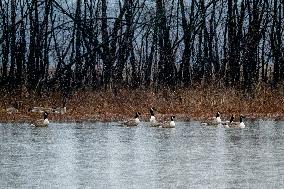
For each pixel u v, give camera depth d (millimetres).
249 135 41906
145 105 53188
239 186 26188
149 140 39438
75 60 56969
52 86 58125
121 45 59781
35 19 59438
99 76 59781
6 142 38281
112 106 52969
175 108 52781
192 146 36750
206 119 50594
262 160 32125
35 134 42188
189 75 60469
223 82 57781
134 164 31094
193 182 27016
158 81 59625
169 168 30000
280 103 54125
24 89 55062
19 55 59594
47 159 32500
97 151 35000
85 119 50188
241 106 53344
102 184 26734
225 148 35969
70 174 28719
